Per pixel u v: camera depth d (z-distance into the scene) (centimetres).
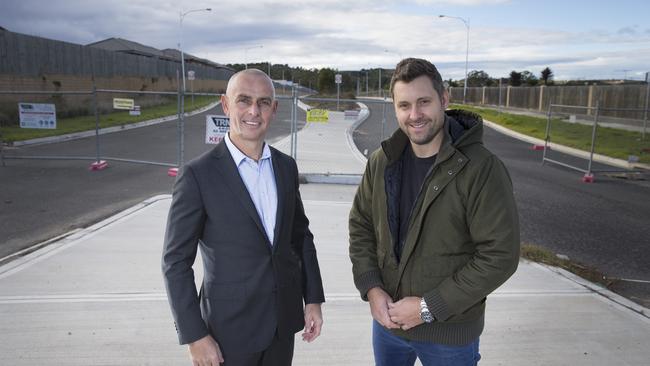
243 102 188
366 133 1867
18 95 2069
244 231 187
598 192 962
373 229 224
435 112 183
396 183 203
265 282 192
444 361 196
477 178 177
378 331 223
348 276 443
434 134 186
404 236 201
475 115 191
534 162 1390
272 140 1503
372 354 316
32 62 2227
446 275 189
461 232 187
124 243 508
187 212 183
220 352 188
